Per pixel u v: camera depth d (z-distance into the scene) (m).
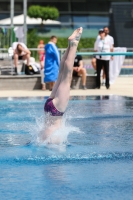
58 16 76.62
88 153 9.95
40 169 8.73
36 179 8.10
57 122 10.80
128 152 10.06
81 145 10.79
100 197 7.18
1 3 80.62
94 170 8.68
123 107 18.47
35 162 9.24
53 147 10.51
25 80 27.94
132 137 11.89
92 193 7.37
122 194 7.33
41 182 7.93
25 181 7.99
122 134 12.33
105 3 82.62
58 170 8.67
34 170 8.66
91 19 81.50
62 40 65.62
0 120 14.98
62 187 7.66
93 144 10.92
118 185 7.79
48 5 79.88
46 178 8.16
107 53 25.50
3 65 30.89
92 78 28.75
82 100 21.17
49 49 26.62
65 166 8.95
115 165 9.05
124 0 83.88
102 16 82.06
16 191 7.47
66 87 10.65
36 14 74.44
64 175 8.34
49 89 27.86
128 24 54.62
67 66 10.57
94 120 14.88
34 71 29.50
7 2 80.56
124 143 11.09
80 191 7.46
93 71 35.22
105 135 12.16
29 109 17.89
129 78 36.56
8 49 30.50
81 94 24.73
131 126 13.71
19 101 20.81
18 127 13.55
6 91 26.81
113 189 7.57
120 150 10.28
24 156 9.61
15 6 81.88
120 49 29.92
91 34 76.38
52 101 10.68
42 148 10.41
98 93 25.50
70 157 9.58
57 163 9.19
